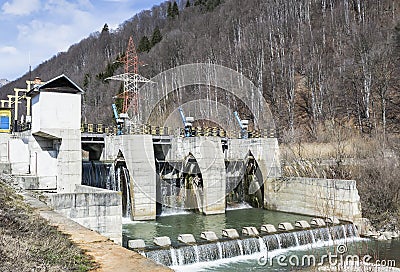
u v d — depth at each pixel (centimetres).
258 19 9062
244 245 2388
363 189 3322
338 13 7806
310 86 6322
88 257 834
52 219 1289
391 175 3266
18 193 1891
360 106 5684
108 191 2092
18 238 998
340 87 6075
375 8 7381
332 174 3675
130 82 7525
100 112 9056
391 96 5538
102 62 12875
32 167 3003
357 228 2967
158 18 14888
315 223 2908
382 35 6303
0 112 4128
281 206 3753
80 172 2917
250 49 7694
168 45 9675
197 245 2238
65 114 2916
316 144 4650
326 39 7250
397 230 2975
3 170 2777
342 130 5184
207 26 10325
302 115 6153
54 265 794
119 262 796
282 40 7338
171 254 2134
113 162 3500
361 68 5931
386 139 4297
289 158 4159
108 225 1984
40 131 2819
